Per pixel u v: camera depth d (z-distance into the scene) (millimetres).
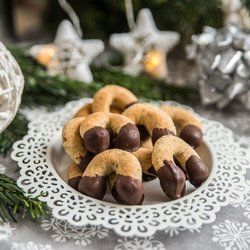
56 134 535
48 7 809
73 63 669
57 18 805
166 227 416
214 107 658
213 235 435
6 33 821
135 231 405
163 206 430
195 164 460
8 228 434
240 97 625
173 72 745
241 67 599
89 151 473
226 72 598
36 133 531
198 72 646
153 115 496
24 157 487
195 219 419
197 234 435
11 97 484
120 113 543
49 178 460
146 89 653
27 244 421
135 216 419
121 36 688
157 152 452
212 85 623
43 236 429
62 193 442
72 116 576
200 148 532
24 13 815
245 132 605
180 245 424
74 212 421
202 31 734
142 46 692
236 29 629
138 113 502
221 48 605
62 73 680
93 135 458
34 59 695
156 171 447
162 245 423
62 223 442
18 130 554
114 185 445
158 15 753
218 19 720
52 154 507
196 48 639
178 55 789
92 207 427
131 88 649
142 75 718
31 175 463
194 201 438
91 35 786
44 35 825
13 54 683
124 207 427
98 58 767
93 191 439
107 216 417
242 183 468
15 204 442
